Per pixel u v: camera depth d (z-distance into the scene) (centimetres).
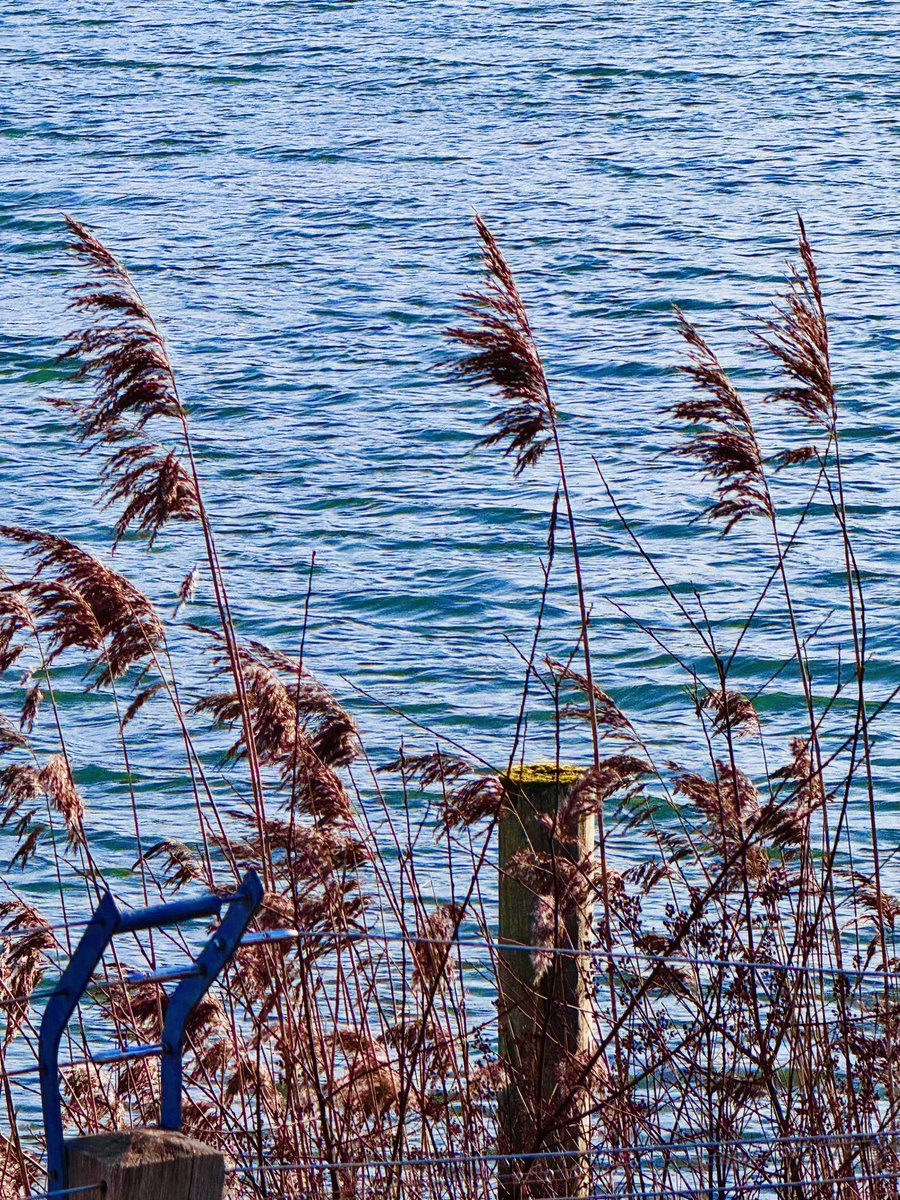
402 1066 1044
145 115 9631
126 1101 1125
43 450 4447
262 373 5128
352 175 8075
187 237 6944
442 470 4306
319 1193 1000
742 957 1117
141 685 3061
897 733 2750
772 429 4441
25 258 6675
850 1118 1051
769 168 7862
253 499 4122
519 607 3450
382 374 5112
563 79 10312
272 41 11831
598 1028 1119
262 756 1174
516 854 1083
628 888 1819
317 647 3253
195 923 2047
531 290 5959
